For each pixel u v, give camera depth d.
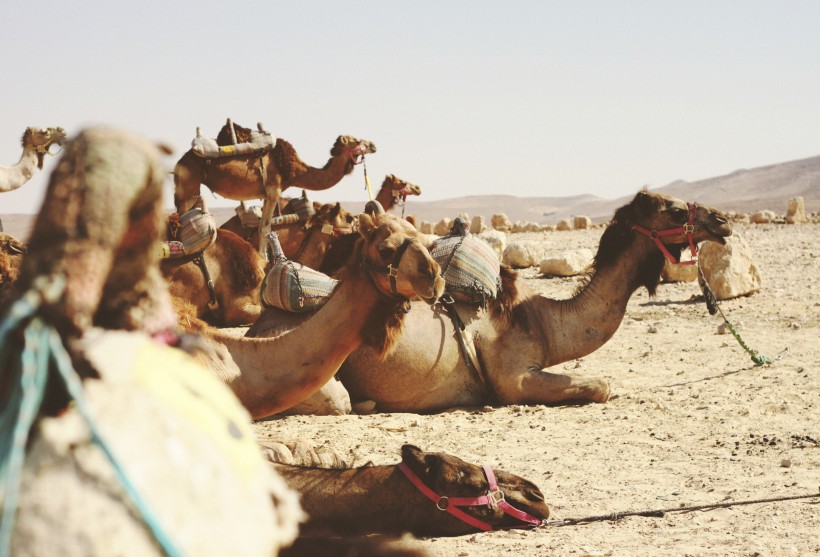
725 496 6.67
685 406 9.90
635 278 10.63
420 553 3.04
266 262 14.27
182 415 1.69
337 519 4.93
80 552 1.47
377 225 6.23
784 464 7.54
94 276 1.64
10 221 98.75
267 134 17.89
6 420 1.57
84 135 1.69
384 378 9.63
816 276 20.67
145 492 1.54
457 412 9.69
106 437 1.56
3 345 1.59
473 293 9.77
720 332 14.27
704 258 18.02
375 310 6.16
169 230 13.35
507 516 5.45
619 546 5.46
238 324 13.73
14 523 1.48
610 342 13.91
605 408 9.90
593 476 7.32
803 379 10.98
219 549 1.58
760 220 40.44
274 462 5.12
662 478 7.23
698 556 5.26
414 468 5.10
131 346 1.76
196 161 17.58
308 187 18.53
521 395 10.01
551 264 21.45
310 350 6.08
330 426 9.00
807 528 5.84
